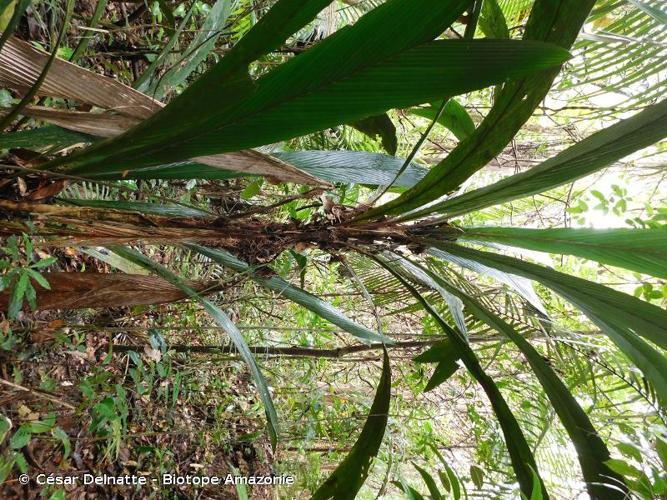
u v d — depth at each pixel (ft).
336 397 9.03
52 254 5.38
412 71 2.09
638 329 2.95
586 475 3.01
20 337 4.45
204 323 8.18
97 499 5.49
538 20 2.65
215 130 2.44
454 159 3.10
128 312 6.53
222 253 4.15
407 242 3.44
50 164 2.83
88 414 5.17
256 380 3.74
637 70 5.17
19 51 2.47
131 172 3.44
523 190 3.14
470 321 6.20
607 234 3.05
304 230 3.38
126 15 6.65
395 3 1.82
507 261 3.33
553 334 6.00
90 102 2.73
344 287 11.17
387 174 4.36
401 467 8.98
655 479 2.89
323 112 2.31
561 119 9.66
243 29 6.19
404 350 8.97
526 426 6.93
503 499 4.50
